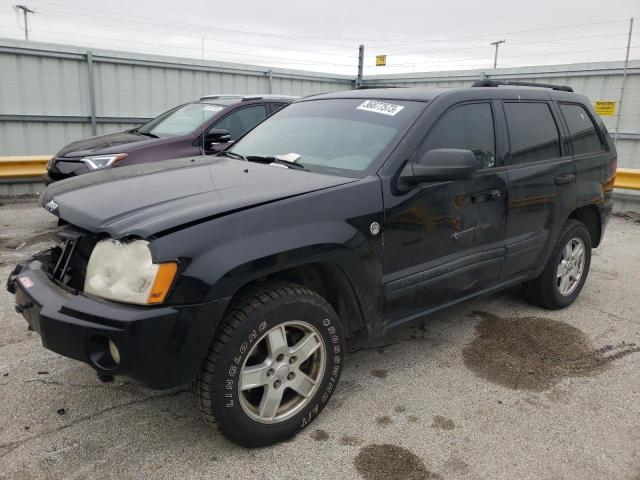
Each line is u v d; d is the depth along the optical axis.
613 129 11.49
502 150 3.78
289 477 2.53
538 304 4.66
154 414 2.99
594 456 2.74
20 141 10.60
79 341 2.33
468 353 3.83
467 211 3.47
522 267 4.08
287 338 2.79
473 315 4.52
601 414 3.11
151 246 2.30
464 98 3.60
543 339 4.08
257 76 13.63
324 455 2.69
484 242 3.66
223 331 2.47
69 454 2.64
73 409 3.02
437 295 3.40
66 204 2.78
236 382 2.52
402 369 3.58
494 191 3.64
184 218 2.40
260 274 2.49
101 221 2.49
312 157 3.40
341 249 2.77
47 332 2.41
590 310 4.71
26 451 2.65
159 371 2.34
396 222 3.04
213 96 8.18
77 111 11.19
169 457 2.64
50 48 10.55
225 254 2.39
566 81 12.12
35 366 3.46
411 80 15.02
